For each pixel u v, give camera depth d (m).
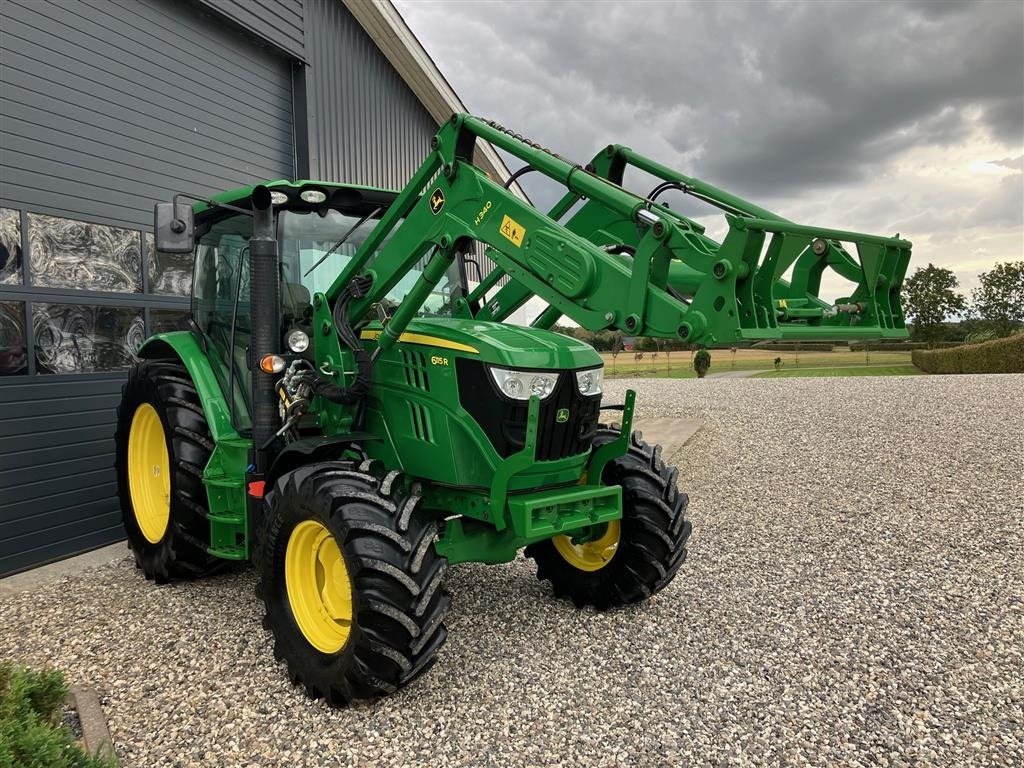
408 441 3.38
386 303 3.89
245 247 4.09
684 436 9.59
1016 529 5.27
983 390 14.44
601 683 3.08
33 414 5.05
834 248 2.88
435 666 3.24
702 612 3.85
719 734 2.69
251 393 3.85
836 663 3.24
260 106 7.32
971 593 4.07
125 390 4.71
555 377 3.14
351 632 2.80
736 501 6.28
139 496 4.64
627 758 2.54
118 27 5.68
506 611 3.90
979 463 7.55
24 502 5.00
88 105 5.42
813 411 12.09
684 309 2.56
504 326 3.56
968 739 2.64
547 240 2.95
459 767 2.49
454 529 3.34
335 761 2.53
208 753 2.58
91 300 5.42
